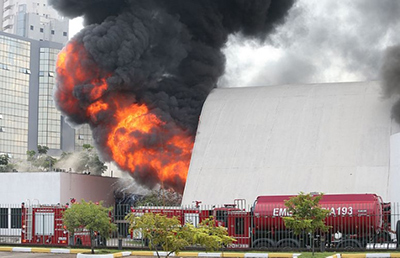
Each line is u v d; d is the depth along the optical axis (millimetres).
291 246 35812
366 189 47312
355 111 53562
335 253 32188
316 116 54188
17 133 143250
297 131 53469
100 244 40469
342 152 50531
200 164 53656
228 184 51219
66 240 39969
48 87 147500
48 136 146000
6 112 141875
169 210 39625
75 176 55531
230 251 35438
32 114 146250
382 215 35562
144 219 24188
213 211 38438
